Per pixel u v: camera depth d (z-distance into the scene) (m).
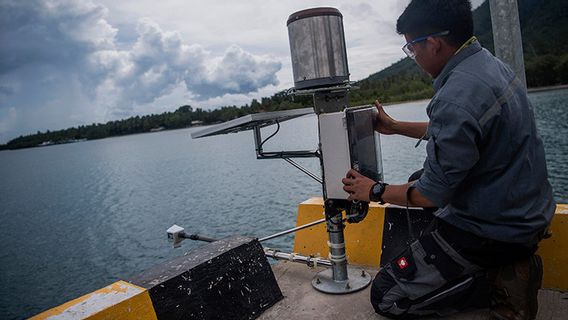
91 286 25.06
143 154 126.88
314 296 3.00
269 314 2.84
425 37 2.08
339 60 2.69
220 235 28.67
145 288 2.37
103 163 110.81
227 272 2.75
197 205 40.22
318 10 2.63
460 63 2.04
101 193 59.09
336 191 2.71
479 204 2.04
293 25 2.70
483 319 2.49
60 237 37.53
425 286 2.33
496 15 3.07
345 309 2.78
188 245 29.28
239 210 34.88
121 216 42.28
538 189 2.04
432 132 1.99
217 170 65.38
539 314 2.50
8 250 35.19
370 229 3.48
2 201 63.16
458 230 2.19
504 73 2.04
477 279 2.41
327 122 2.63
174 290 2.46
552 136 39.72
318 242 3.73
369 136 2.80
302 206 3.84
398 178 32.19
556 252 2.74
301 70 2.71
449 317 2.55
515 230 2.02
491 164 1.98
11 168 137.25
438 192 1.99
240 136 170.38
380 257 3.40
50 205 55.09
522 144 1.98
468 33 2.04
